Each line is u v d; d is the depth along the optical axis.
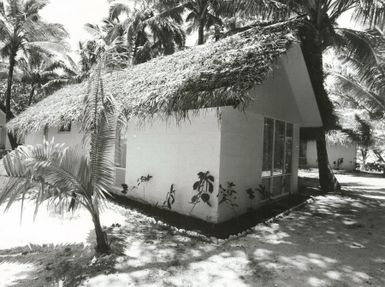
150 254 4.37
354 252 4.66
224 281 3.59
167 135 7.40
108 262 4.02
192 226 5.90
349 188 12.82
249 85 4.88
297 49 7.29
